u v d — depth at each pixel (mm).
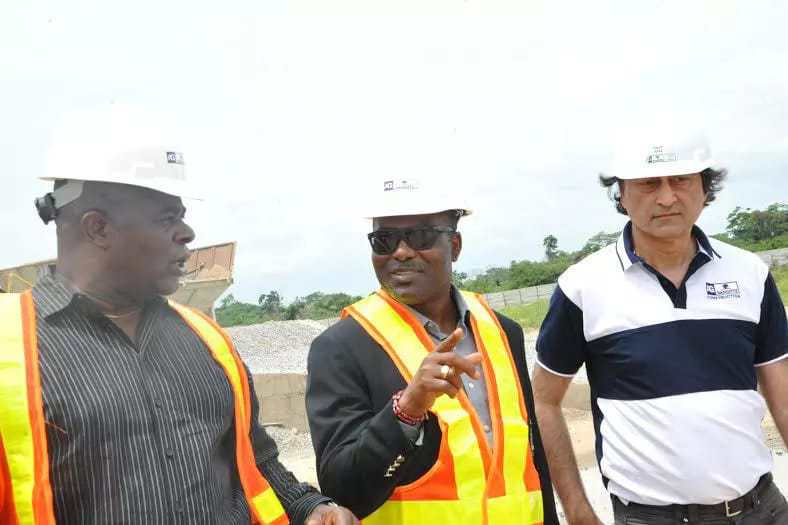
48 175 2258
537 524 2934
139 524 2082
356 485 2592
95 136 2254
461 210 3074
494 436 2879
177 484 2168
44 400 2035
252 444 2652
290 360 21641
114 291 2260
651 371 3297
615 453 3398
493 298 42594
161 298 2424
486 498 2752
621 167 3391
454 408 2818
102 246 2223
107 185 2217
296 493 2682
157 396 2219
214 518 2238
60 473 2021
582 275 3525
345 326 2957
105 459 2072
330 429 2738
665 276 3393
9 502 1967
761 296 3449
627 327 3369
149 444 2152
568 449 3625
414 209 2898
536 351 3693
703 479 3199
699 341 3305
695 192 3373
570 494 3568
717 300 3355
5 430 1985
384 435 2529
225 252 19188
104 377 2133
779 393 3488
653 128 3359
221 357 2498
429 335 3021
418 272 2941
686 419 3230
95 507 2045
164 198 2285
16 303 2156
